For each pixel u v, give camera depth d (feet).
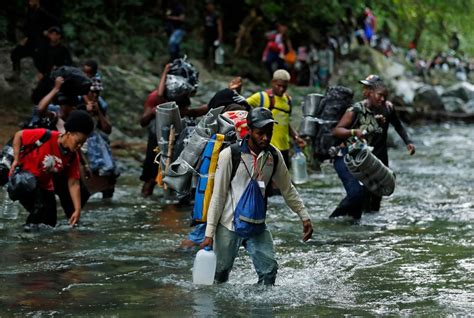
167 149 44.70
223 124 35.60
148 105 58.39
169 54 115.96
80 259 40.32
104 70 94.89
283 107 56.54
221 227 33.19
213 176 34.42
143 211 54.70
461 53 207.62
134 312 30.89
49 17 90.33
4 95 90.22
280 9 132.46
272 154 32.89
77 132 45.19
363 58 146.30
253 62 130.82
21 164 45.70
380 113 52.44
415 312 31.01
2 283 35.47
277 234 47.32
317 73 134.00
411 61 179.83
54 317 30.25
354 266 39.11
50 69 78.07
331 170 79.82
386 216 53.83
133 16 121.08
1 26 102.73
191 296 33.04
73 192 46.75
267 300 32.58
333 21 140.15
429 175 76.23
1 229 47.96
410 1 190.80
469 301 32.68
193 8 128.98
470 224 50.85
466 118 136.87
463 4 199.11
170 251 42.22
